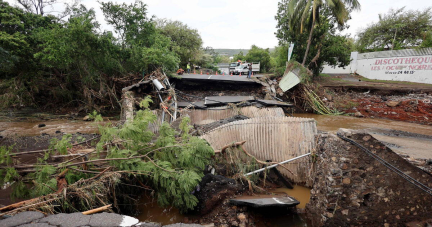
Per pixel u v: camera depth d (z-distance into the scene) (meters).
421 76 17.61
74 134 8.30
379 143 3.43
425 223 3.57
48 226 2.05
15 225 2.06
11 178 3.47
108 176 3.45
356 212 3.59
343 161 3.50
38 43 12.55
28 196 3.49
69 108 12.98
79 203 3.30
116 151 3.88
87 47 11.20
